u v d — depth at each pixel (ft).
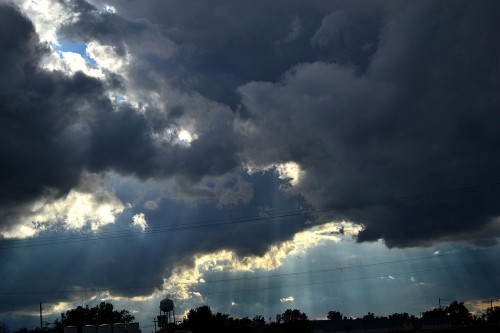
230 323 416.05
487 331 422.00
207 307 403.13
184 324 390.63
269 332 533.96
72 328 302.86
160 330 325.42
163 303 328.49
